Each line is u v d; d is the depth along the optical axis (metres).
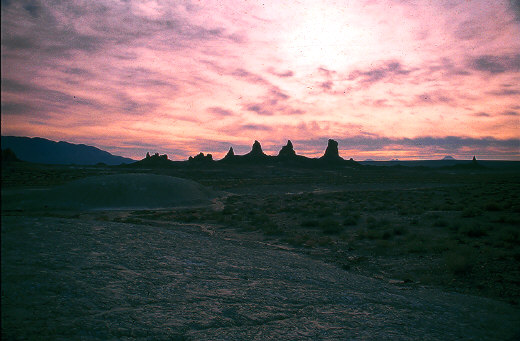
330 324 5.64
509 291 8.88
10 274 5.53
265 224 21.19
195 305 5.84
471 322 6.27
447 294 8.62
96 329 4.45
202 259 9.09
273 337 4.97
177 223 22.98
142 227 12.59
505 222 20.27
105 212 29.53
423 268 11.39
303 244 15.52
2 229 8.26
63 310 4.74
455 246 13.59
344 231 19.12
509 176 117.44
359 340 5.05
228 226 21.50
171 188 39.91
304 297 6.95
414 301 7.46
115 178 39.31
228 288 6.96
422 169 190.75
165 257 8.55
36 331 4.07
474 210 25.34
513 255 12.12
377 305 6.88
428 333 5.52
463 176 120.69
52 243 7.71
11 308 4.50
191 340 4.64
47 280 5.58
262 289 7.18
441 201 37.12
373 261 12.59
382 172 154.12
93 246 8.21
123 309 5.19
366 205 34.03
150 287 6.29
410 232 17.92
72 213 28.27
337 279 9.14
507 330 5.92
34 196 34.16
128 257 7.89
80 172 95.88
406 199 40.72
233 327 5.20
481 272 10.57
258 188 64.62
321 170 157.12
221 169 133.88
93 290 5.61
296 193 59.44
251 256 10.77
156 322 4.98
